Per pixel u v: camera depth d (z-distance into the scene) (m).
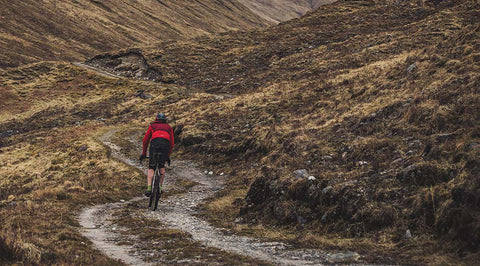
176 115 48.84
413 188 8.17
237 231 9.80
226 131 29.94
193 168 25.77
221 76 83.56
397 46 52.84
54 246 7.56
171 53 104.38
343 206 8.78
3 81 102.44
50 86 99.50
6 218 9.93
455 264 5.65
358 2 106.94
